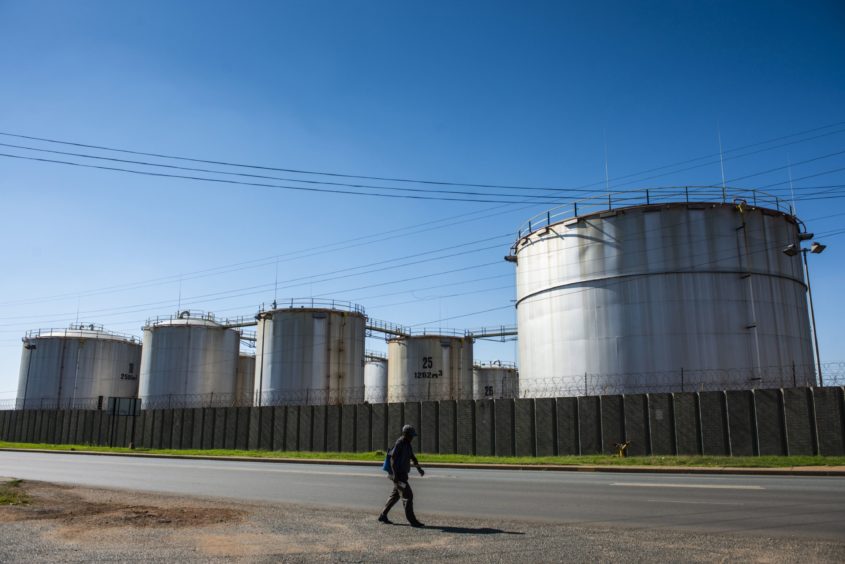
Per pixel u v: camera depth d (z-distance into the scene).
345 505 15.44
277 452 40.88
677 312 32.72
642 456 28.25
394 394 63.03
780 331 33.34
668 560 8.85
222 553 9.68
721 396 27.36
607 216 34.97
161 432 51.44
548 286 36.84
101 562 9.12
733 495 15.23
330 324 54.22
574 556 9.20
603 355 33.78
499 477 21.81
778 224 34.81
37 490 18.28
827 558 8.84
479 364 75.94
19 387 65.94
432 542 10.42
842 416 24.69
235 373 63.81
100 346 66.38
